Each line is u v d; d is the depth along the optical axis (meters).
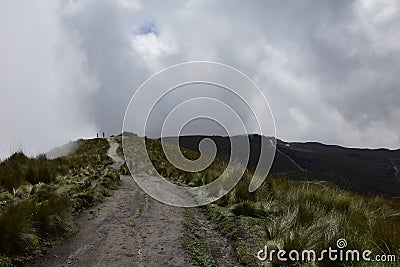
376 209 9.02
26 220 5.52
